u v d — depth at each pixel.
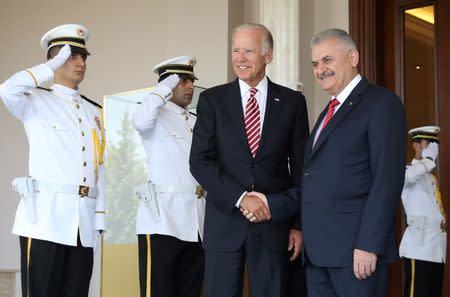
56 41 3.48
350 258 2.77
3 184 6.78
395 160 2.74
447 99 5.51
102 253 4.42
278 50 5.69
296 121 3.28
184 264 3.80
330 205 2.82
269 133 3.19
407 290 5.33
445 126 5.51
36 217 3.24
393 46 5.70
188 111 4.10
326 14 5.83
